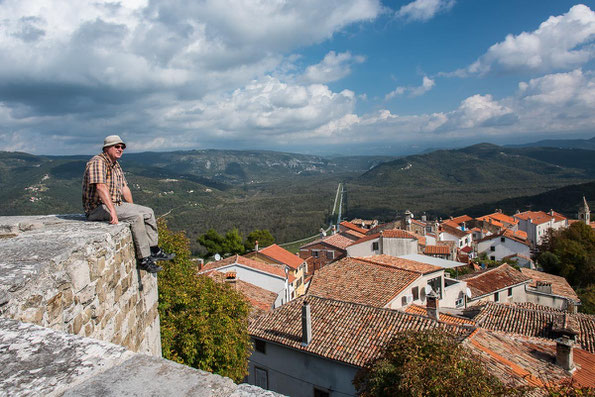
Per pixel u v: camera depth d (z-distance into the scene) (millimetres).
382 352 11812
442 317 19062
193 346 11023
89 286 4074
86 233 4441
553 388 8789
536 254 61688
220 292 12953
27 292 2961
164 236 14125
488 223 78375
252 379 17547
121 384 1933
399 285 20266
